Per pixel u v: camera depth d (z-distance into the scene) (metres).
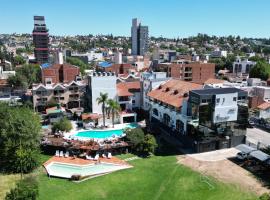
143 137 73.62
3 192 55.72
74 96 114.62
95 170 64.44
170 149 75.62
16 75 148.38
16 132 65.12
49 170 64.50
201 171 61.97
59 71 137.12
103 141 76.88
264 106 102.12
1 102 79.62
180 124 79.88
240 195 52.16
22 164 63.56
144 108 103.75
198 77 148.75
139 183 58.31
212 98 71.31
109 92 101.94
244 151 65.06
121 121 97.56
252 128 92.00
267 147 70.12
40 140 73.12
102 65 181.75
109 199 53.00
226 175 59.84
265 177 58.72
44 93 109.69
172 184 57.28
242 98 74.44
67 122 85.12
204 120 71.62
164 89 94.44
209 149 73.75
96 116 95.69
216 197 52.12
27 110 74.75
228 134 74.31
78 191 55.75
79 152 73.19
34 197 48.88
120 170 64.31
